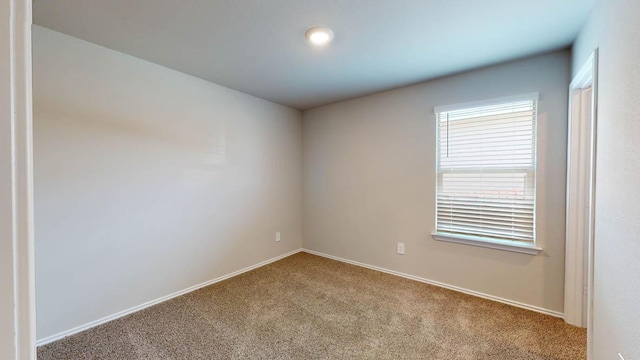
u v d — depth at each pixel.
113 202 2.19
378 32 1.90
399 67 2.48
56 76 1.90
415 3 1.59
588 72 1.77
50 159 1.89
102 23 1.79
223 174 3.02
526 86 2.30
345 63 2.40
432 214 2.85
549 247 2.25
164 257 2.52
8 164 0.32
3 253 0.32
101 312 2.14
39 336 1.86
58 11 1.66
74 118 1.99
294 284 2.88
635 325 1.06
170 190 2.55
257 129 3.39
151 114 2.40
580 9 1.63
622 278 1.17
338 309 2.37
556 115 2.19
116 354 1.79
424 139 2.88
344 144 3.54
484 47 2.11
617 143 1.25
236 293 2.67
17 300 0.33
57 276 1.93
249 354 1.80
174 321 2.18
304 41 2.03
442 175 2.81
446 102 2.72
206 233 2.86
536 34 1.92
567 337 1.96
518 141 2.38
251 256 3.34
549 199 2.24
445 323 2.15
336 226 3.65
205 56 2.27
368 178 3.32
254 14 1.70
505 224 2.47
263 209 3.49
